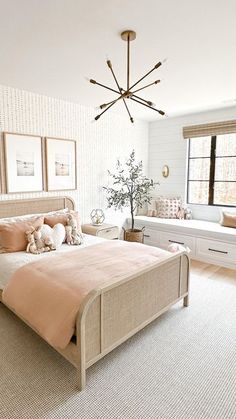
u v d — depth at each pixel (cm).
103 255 256
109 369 185
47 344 212
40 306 186
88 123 412
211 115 440
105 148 445
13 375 179
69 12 172
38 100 344
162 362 192
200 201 486
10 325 239
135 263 232
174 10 171
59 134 373
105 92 338
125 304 194
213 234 392
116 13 174
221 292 304
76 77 286
